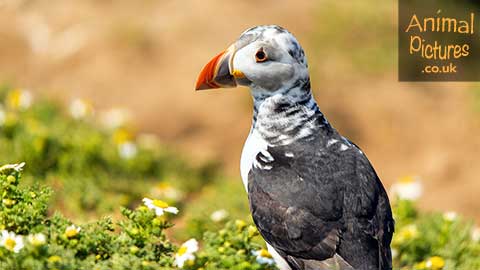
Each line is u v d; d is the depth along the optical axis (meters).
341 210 7.68
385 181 15.32
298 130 8.26
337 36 18.02
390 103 16.80
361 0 18.92
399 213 10.84
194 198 13.75
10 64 17.70
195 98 16.67
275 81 8.23
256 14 18.27
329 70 17.28
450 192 14.93
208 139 16.05
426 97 17.02
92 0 18.73
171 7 18.45
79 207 11.73
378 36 18.11
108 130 14.89
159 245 7.89
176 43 17.70
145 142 14.78
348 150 8.16
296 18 18.28
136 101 16.75
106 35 17.84
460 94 17.19
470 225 10.80
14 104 14.48
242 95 16.61
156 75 17.17
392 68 17.53
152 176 14.01
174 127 16.28
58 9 18.56
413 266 9.98
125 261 7.33
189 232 10.65
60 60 17.59
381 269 7.51
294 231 7.68
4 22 18.44
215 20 18.08
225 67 8.31
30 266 6.96
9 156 12.51
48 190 7.92
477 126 16.41
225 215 10.71
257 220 7.95
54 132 13.39
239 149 15.88
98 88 16.95
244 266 7.77
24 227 7.57
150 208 7.92
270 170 8.03
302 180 7.86
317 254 7.59
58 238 7.42
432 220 11.00
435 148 15.98
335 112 16.56
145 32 17.89
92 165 13.15
